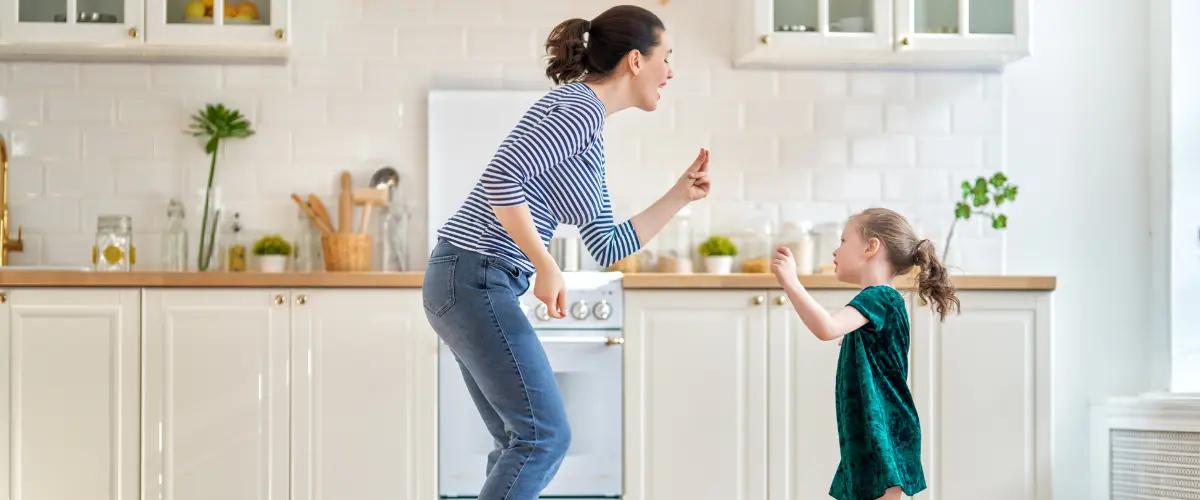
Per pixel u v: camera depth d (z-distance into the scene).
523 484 2.45
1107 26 4.27
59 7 3.77
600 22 2.62
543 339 3.56
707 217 4.16
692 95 4.17
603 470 3.57
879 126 4.20
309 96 4.10
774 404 3.61
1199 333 4.14
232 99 4.09
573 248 3.90
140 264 4.07
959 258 4.20
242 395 3.56
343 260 3.93
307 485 3.56
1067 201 4.25
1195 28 4.16
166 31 3.77
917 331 3.65
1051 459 3.64
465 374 2.69
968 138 4.22
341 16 4.11
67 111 4.06
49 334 3.53
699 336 3.61
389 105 4.11
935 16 3.89
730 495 3.60
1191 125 4.16
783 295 3.62
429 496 3.57
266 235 4.08
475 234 2.50
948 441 3.63
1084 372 4.23
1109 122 4.26
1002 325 3.65
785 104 4.18
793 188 4.18
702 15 4.18
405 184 4.11
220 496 3.55
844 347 2.86
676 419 3.59
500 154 2.36
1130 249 4.24
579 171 2.52
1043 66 4.26
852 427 2.79
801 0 3.88
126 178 4.07
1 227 3.96
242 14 3.80
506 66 4.14
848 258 2.94
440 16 4.12
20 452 3.53
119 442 3.54
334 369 3.57
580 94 2.47
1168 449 3.76
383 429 3.57
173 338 3.55
